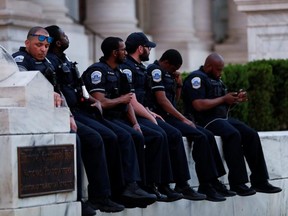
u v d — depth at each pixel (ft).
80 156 76.02
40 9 150.61
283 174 101.50
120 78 83.41
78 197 76.07
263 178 94.58
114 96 82.89
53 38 79.82
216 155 90.63
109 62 83.15
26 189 71.15
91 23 191.83
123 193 79.41
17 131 70.79
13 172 70.33
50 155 73.15
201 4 244.42
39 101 72.69
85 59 165.99
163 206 87.51
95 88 81.92
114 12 191.31
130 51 87.04
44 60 77.87
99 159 76.95
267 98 121.08
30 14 143.95
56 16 162.30
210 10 248.93
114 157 78.79
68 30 162.91
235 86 117.39
